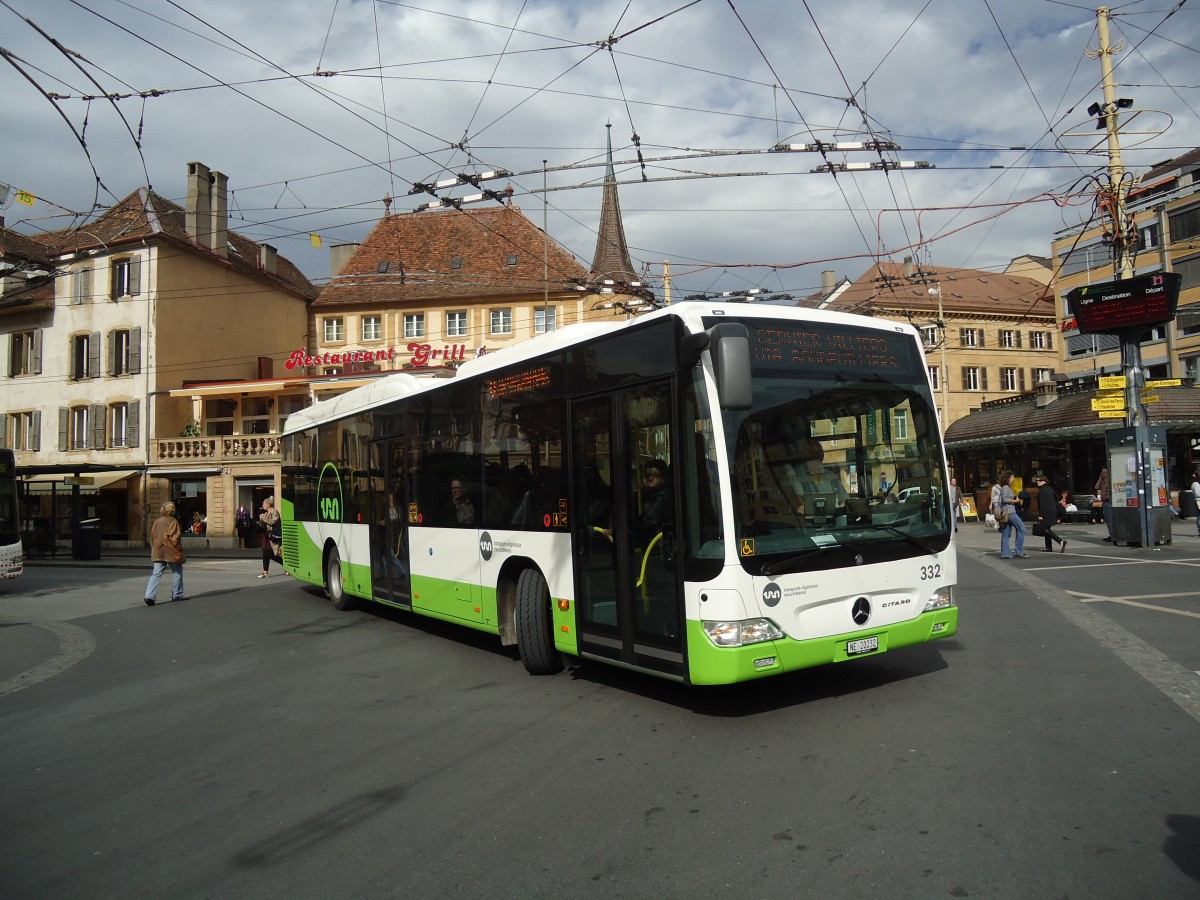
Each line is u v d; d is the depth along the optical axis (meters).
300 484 15.24
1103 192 18.62
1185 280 39.22
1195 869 3.62
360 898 3.81
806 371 6.41
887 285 20.81
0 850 4.64
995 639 8.79
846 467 6.43
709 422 5.96
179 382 37.91
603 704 6.88
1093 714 5.93
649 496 6.48
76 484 30.31
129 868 4.30
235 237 44.47
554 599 7.63
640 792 4.89
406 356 40.66
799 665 5.96
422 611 10.21
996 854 3.85
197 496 36.94
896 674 7.35
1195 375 39.09
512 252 42.81
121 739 6.81
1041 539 23.30
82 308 38.12
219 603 15.55
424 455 10.24
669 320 6.29
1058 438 32.66
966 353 55.09
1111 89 18.59
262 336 42.84
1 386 39.47
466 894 3.79
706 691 7.09
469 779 5.30
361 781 5.40
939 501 6.84
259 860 4.30
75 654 10.99
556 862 4.05
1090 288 19.08
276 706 7.57
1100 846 3.88
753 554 5.84
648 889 3.72
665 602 6.29
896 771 4.96
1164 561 15.75
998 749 5.27
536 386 7.98
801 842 4.09
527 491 8.06
